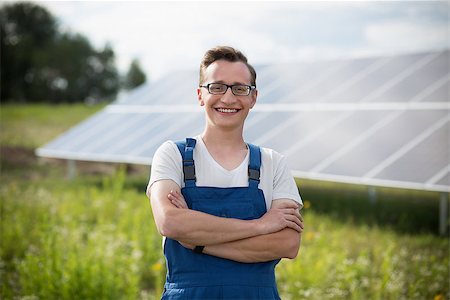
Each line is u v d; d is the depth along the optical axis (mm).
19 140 19219
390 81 11211
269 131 10844
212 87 2814
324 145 9680
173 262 2801
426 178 7977
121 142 12555
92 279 5539
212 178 2830
